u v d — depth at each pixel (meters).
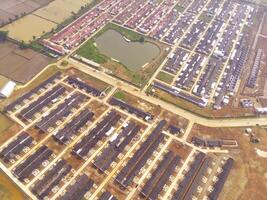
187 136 159.25
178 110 172.25
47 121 157.25
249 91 187.75
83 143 149.62
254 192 139.88
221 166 148.00
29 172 137.00
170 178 141.12
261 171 148.12
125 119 163.12
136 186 136.75
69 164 141.50
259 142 160.62
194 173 144.00
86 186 134.38
